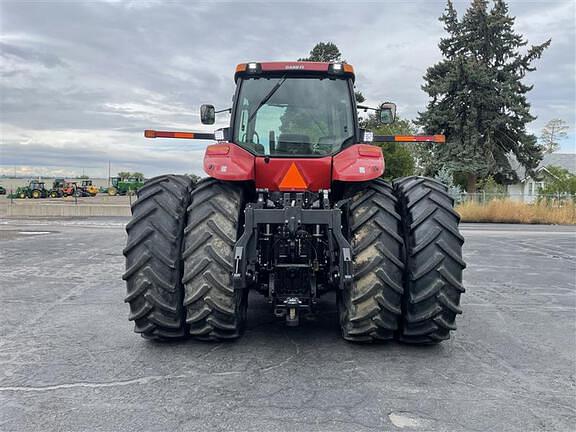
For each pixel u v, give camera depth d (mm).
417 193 4047
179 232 3883
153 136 5023
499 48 33250
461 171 32625
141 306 3834
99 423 2734
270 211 3723
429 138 5477
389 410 2932
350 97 4398
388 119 5598
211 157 4004
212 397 3074
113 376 3396
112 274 7398
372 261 3748
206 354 3842
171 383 3285
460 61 32062
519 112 32344
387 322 3822
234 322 3844
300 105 4383
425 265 3770
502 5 33594
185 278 3730
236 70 4379
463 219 22922
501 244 12328
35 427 2688
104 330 4492
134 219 3898
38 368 3539
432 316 3789
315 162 4121
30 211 22891
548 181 37906
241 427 2701
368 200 4008
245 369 3539
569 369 3674
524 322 4988
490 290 6645
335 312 5188
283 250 3953
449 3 34625
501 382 3396
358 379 3389
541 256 10156
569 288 6816
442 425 2760
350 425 2738
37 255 9375
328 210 3717
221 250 3736
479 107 33125
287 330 4500
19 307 5355
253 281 3869
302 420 2789
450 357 3877
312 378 3391
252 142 4383
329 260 3879
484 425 2773
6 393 3119
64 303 5547
